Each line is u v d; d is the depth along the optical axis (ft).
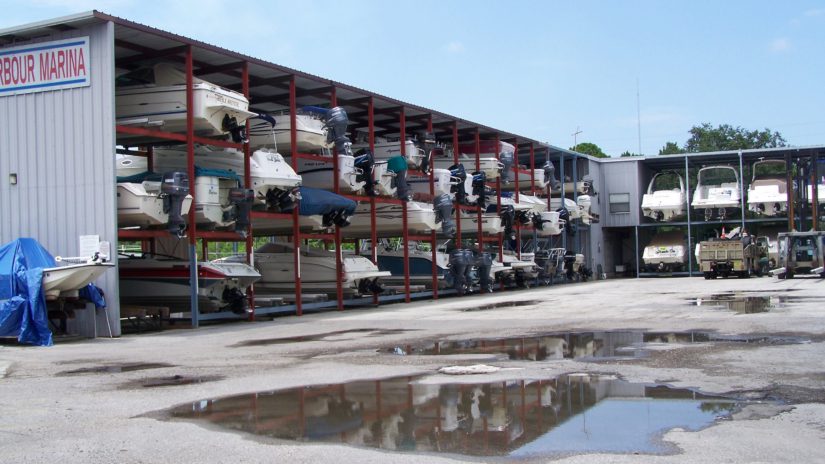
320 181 65.16
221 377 24.76
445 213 75.56
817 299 52.80
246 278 50.65
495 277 87.86
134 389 22.94
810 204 118.62
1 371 27.86
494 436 16.25
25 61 44.83
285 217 55.88
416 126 81.20
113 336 41.91
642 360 25.96
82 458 15.19
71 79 43.73
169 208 46.01
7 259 39.73
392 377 23.73
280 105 67.62
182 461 14.84
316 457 14.90
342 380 23.36
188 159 47.73
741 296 59.26
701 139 248.93
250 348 33.86
